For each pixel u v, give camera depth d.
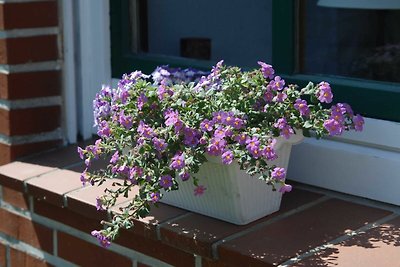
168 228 2.43
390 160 2.51
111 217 2.59
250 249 2.27
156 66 3.05
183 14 3.05
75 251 2.92
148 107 2.41
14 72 3.12
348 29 2.67
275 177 2.20
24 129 3.17
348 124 2.41
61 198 2.77
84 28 3.20
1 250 3.28
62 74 3.22
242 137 2.24
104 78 3.20
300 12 2.71
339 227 2.39
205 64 2.98
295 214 2.49
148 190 2.30
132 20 3.16
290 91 2.37
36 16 3.13
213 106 2.35
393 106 2.50
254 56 2.84
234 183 2.33
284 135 2.28
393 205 2.53
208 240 2.33
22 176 2.97
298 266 2.17
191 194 2.47
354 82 2.61
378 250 2.24
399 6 2.58
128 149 2.49
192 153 2.25
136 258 2.69
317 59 2.71
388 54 2.60
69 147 3.24
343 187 2.63
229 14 2.91
